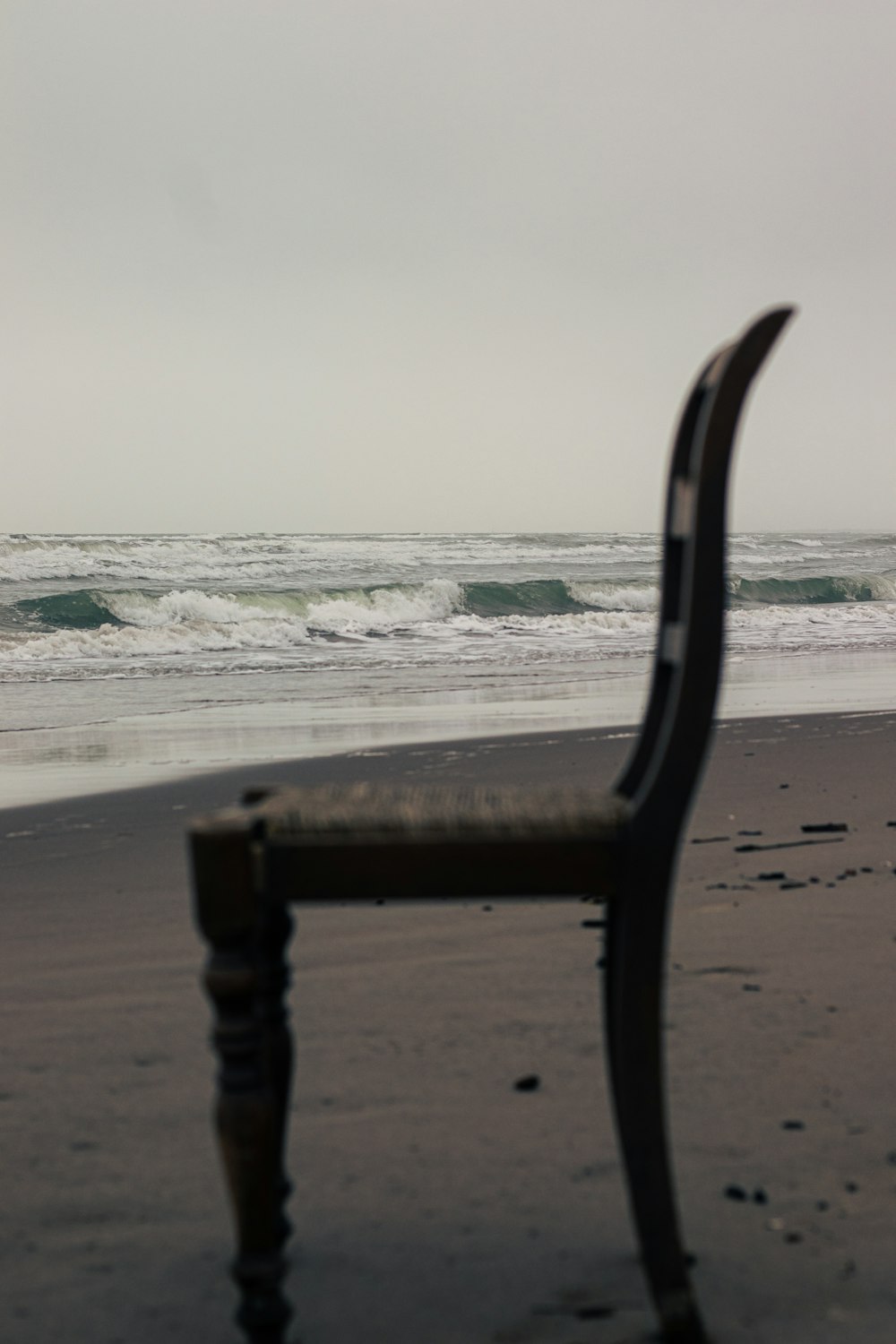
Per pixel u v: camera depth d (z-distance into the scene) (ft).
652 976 4.82
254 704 33.88
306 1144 6.48
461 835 4.85
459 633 62.80
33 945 10.73
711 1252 5.30
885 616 71.15
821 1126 6.46
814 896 11.41
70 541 98.27
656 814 4.82
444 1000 8.82
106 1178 6.15
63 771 22.71
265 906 4.92
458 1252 5.40
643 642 56.44
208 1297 5.08
